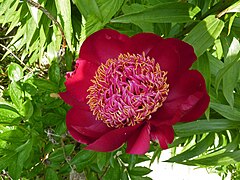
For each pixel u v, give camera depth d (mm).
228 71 298
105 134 230
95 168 391
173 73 251
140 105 241
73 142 392
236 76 298
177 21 300
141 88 241
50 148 377
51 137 385
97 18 306
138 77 242
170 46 252
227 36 327
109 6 307
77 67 265
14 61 575
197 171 994
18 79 374
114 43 262
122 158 370
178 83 250
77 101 259
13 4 476
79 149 397
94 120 257
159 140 237
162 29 343
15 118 353
